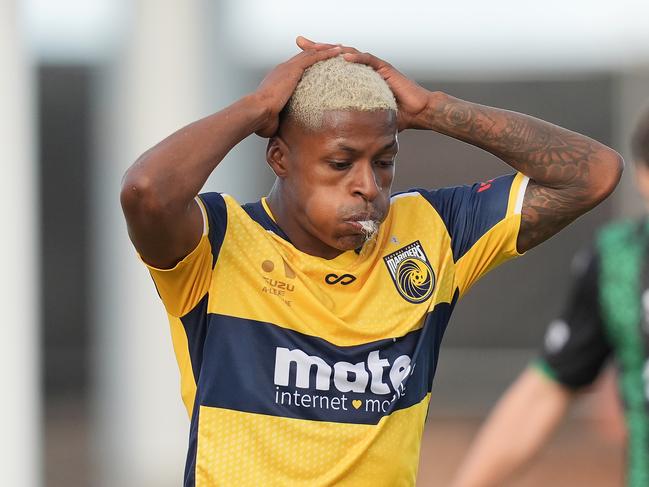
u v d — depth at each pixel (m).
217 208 12.05
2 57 29.34
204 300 11.84
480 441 15.61
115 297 32.56
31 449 29.75
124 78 32.38
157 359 32.06
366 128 11.39
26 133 29.80
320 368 11.66
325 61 11.95
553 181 12.63
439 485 33.62
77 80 48.66
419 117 12.71
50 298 50.03
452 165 46.06
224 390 11.67
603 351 15.57
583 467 36.59
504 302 48.16
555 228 12.93
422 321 12.18
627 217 46.41
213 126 11.50
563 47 47.97
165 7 32.09
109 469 33.91
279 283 11.84
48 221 49.56
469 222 12.82
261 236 12.02
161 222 11.11
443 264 12.51
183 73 32.22
